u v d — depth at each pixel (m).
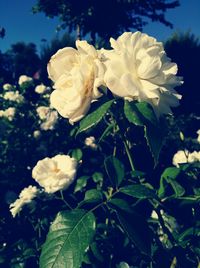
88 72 0.28
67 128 1.31
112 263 0.46
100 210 0.51
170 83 0.29
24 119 1.40
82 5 4.96
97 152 1.12
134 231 0.29
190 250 0.36
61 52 0.30
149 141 0.27
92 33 5.14
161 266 0.34
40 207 0.78
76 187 0.76
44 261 0.28
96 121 0.28
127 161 0.70
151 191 0.32
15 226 0.88
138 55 0.29
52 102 0.30
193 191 0.39
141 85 0.28
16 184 1.21
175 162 0.66
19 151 1.30
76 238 0.28
